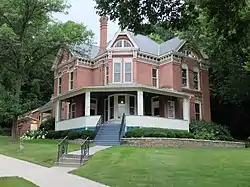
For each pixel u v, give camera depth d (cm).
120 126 2656
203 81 3591
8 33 2920
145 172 1309
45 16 3319
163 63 3394
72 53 3525
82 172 1368
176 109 3269
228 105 4059
